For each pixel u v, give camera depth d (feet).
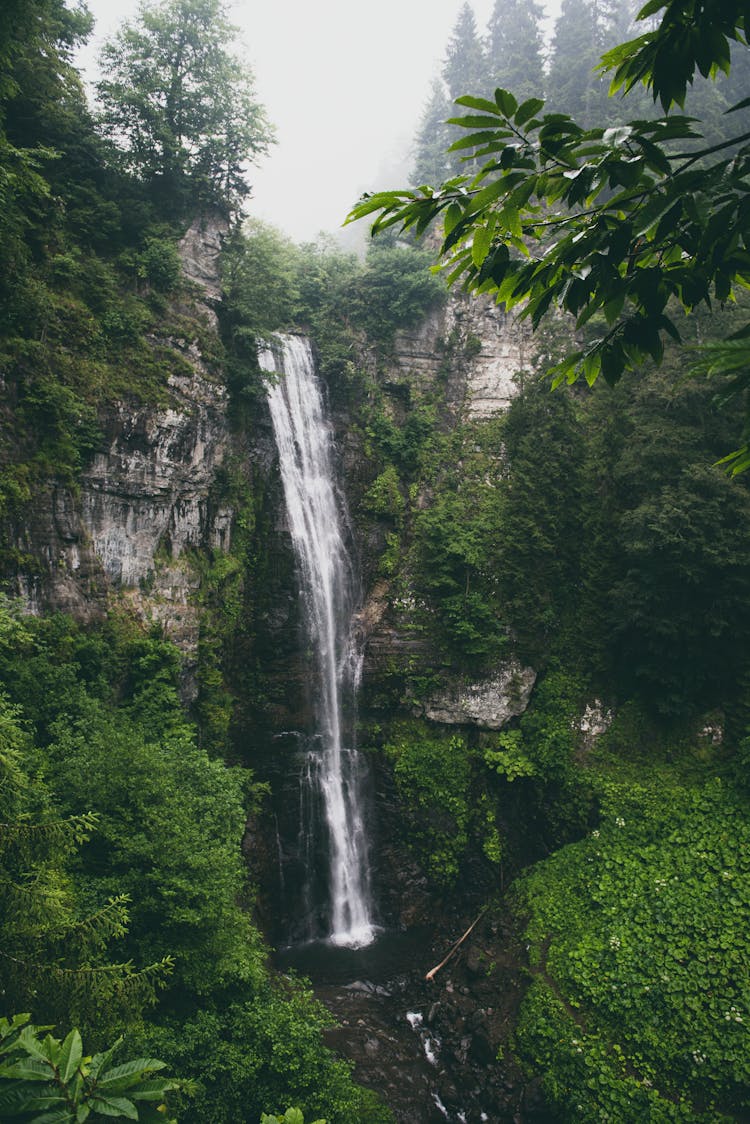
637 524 82.48
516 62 155.02
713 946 63.36
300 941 85.61
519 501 98.78
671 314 92.07
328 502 107.86
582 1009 63.93
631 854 77.51
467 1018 69.15
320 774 94.73
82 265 76.74
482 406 113.60
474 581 100.53
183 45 89.20
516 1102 59.93
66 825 29.35
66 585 68.69
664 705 85.05
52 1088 12.76
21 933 26.94
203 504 89.56
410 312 115.96
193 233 95.35
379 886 92.68
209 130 92.68
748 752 77.36
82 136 81.20
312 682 98.53
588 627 94.02
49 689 58.85
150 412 78.43
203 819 56.59
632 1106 55.01
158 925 45.68
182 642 81.56
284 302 104.99
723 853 71.67
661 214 11.14
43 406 67.10
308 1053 45.73
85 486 72.08
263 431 100.12
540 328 114.42
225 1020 45.88
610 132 11.57
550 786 89.56
